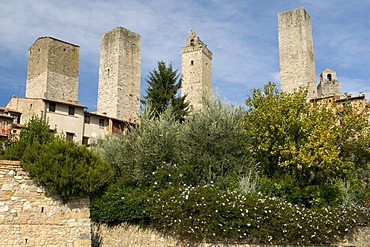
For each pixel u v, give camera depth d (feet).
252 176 69.10
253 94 88.02
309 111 84.94
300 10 196.24
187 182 62.80
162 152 66.44
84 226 44.91
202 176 64.80
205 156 66.23
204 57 240.94
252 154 76.64
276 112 78.38
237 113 74.02
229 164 67.72
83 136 149.48
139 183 64.44
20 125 134.31
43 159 43.04
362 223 69.10
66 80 185.16
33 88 184.14
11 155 45.14
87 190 45.01
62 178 43.06
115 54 187.52
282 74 198.08
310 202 69.72
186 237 52.03
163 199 55.16
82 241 44.34
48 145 45.68
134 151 68.95
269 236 53.16
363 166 89.45
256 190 65.98
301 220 57.31
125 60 189.57
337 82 205.98
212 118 70.13
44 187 43.29
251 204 53.83
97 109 190.08
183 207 52.21
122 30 189.57
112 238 59.88
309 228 57.72
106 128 158.61
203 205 51.60
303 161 71.46
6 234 40.47
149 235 56.59
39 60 183.01
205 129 69.15
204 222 50.44
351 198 77.25
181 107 115.65
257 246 53.16
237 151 69.46
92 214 59.88
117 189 61.87
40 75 180.65
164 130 69.10
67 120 144.97
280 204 58.29
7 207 41.01
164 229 54.95
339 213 65.41
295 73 193.77
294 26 197.16
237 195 56.18
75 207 44.80
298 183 72.38
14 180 41.88
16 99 144.87
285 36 199.52
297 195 69.62
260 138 79.36
